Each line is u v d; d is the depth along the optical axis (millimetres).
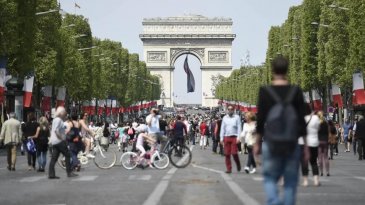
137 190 32938
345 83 100938
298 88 17891
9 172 47906
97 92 153625
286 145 17141
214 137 81250
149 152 50375
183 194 30734
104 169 50094
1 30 71125
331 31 102375
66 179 40812
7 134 49344
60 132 41594
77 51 133250
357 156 72875
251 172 45188
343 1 101812
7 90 94125
